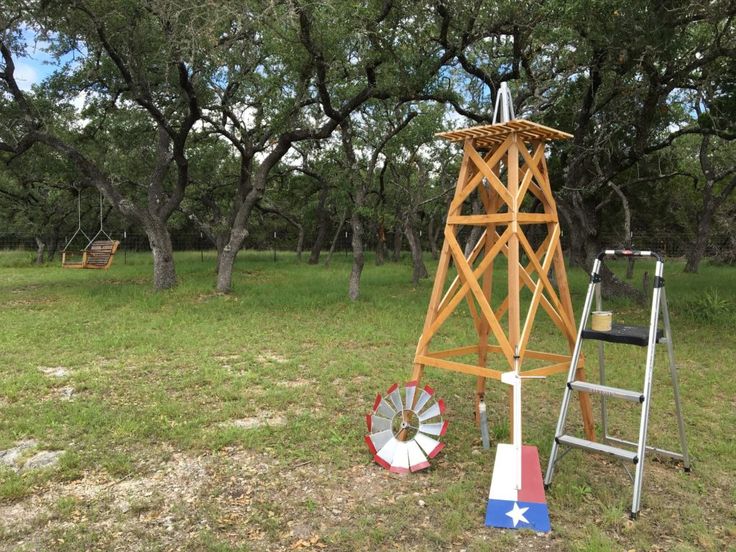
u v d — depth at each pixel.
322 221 29.05
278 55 12.62
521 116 13.03
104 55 15.03
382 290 16.34
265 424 5.23
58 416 5.50
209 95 16.06
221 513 3.72
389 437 4.52
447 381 6.83
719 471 4.36
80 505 3.84
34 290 16.28
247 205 15.56
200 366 7.55
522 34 11.77
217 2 10.29
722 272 21.41
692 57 11.24
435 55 12.34
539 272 4.36
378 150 14.60
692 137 21.69
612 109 13.52
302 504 3.84
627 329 4.29
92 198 26.39
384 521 3.62
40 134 15.12
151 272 22.42
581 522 3.61
